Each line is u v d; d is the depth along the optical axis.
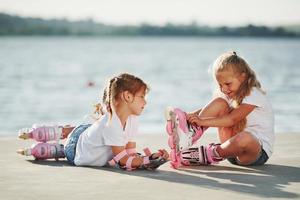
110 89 4.25
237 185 3.69
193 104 11.72
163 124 8.73
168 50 66.38
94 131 4.33
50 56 42.91
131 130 4.36
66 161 4.60
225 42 126.06
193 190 3.54
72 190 3.53
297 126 8.21
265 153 4.42
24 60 34.53
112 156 4.36
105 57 42.78
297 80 18.12
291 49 69.38
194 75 21.48
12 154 4.87
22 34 130.12
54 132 4.63
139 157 4.20
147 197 3.36
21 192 3.47
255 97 4.42
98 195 3.40
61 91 14.77
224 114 4.53
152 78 19.86
